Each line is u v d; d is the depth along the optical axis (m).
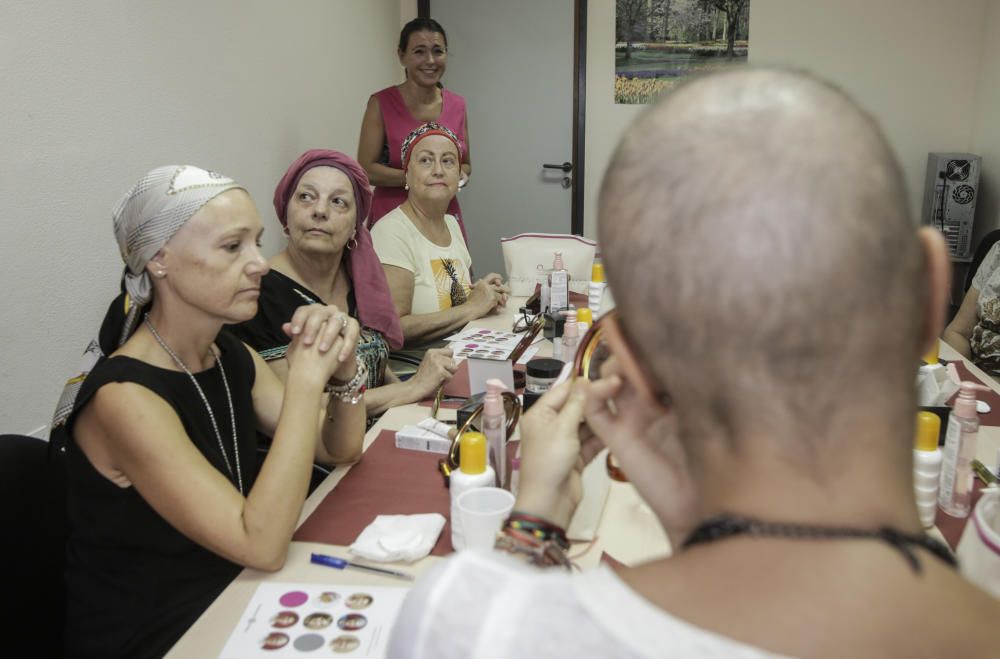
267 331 2.07
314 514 1.37
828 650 0.36
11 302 1.93
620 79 5.02
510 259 3.17
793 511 0.39
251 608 1.10
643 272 0.39
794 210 0.36
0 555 1.26
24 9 1.93
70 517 1.33
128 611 1.29
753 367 0.37
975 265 3.39
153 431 1.23
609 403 0.58
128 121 2.35
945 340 2.84
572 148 5.13
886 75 4.80
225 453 1.46
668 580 0.40
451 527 1.25
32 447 1.39
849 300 0.36
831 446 0.38
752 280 0.36
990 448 1.62
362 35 4.37
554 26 4.98
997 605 0.39
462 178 3.82
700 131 0.39
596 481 1.25
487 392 1.35
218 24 2.83
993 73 4.49
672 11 4.88
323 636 1.04
